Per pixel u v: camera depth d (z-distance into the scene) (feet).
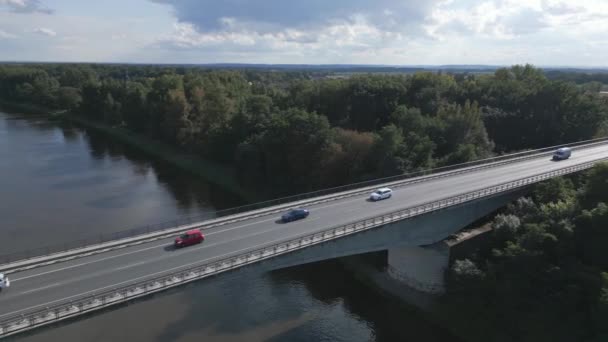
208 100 458.50
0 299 131.23
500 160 299.17
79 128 606.55
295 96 439.22
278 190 330.75
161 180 374.22
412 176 269.23
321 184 309.01
